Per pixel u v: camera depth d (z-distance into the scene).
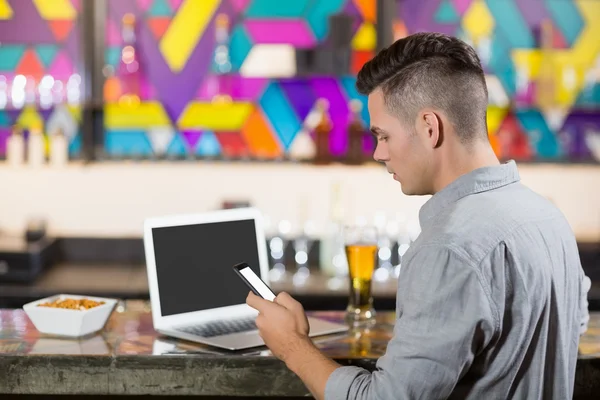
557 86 4.05
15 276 3.53
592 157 4.18
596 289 3.55
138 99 3.98
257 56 4.11
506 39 4.11
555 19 4.14
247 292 2.22
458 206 1.50
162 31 4.08
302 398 1.99
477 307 1.41
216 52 4.03
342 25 3.93
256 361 1.82
